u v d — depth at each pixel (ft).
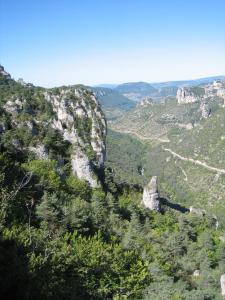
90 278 164.45
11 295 106.32
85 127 459.73
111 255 199.11
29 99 463.42
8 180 228.02
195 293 179.42
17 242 135.85
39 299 110.32
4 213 156.25
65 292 124.16
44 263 125.70
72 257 156.15
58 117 454.40
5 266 111.96
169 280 198.59
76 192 353.10
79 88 510.58
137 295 177.78
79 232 234.79
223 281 203.41
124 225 314.96
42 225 208.23
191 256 271.69
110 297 173.06
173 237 279.28
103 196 360.89
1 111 414.41
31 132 412.57
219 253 283.38
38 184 267.39
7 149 376.89
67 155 421.18
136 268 202.59
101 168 448.24
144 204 405.18
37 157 393.70
